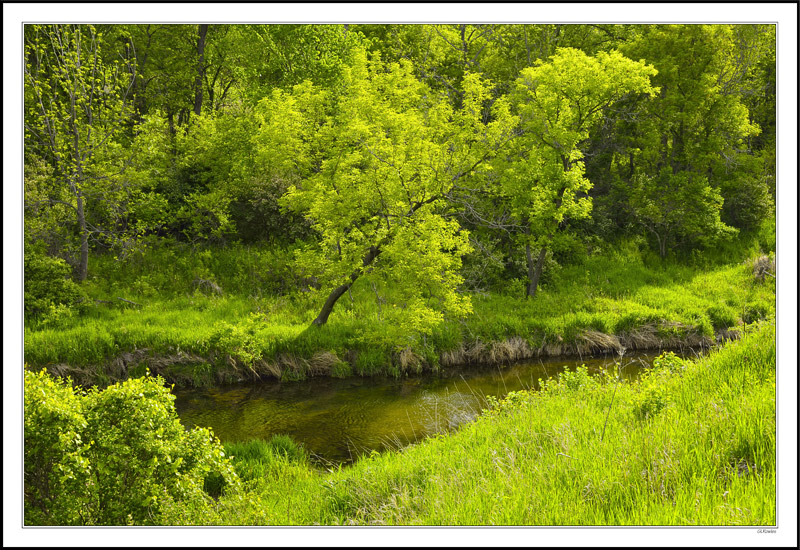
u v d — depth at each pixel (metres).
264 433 12.21
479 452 7.52
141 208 20.47
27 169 18.05
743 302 21.83
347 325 17.95
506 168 19.89
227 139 22.52
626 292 22.75
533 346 18.27
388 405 13.97
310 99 18.75
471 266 22.66
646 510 4.54
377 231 16.22
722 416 5.93
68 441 5.26
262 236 22.38
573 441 6.64
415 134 16.09
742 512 4.19
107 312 17.59
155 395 6.27
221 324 16.59
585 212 20.20
